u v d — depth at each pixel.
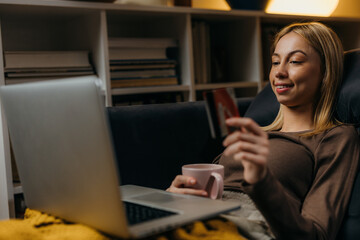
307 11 2.63
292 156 1.20
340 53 1.31
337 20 2.52
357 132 1.23
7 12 1.83
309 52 1.29
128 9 1.91
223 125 0.85
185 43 2.11
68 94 0.80
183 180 1.09
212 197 1.06
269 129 1.44
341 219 1.06
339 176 1.12
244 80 2.40
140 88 1.99
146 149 1.38
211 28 2.56
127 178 1.35
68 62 1.90
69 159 0.84
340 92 1.27
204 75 2.26
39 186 0.98
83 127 0.78
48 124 0.87
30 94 0.90
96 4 1.83
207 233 0.92
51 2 1.74
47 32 2.17
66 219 0.94
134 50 2.04
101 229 0.83
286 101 1.31
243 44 2.38
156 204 0.98
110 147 0.75
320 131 1.24
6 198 1.67
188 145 1.46
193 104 1.51
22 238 0.86
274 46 1.42
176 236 0.89
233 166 1.28
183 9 2.05
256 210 1.12
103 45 1.87
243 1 2.25
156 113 1.42
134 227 0.80
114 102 2.03
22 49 2.11
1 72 1.66
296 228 0.95
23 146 0.98
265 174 0.87
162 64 2.11
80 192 0.84
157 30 2.29
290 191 1.17
